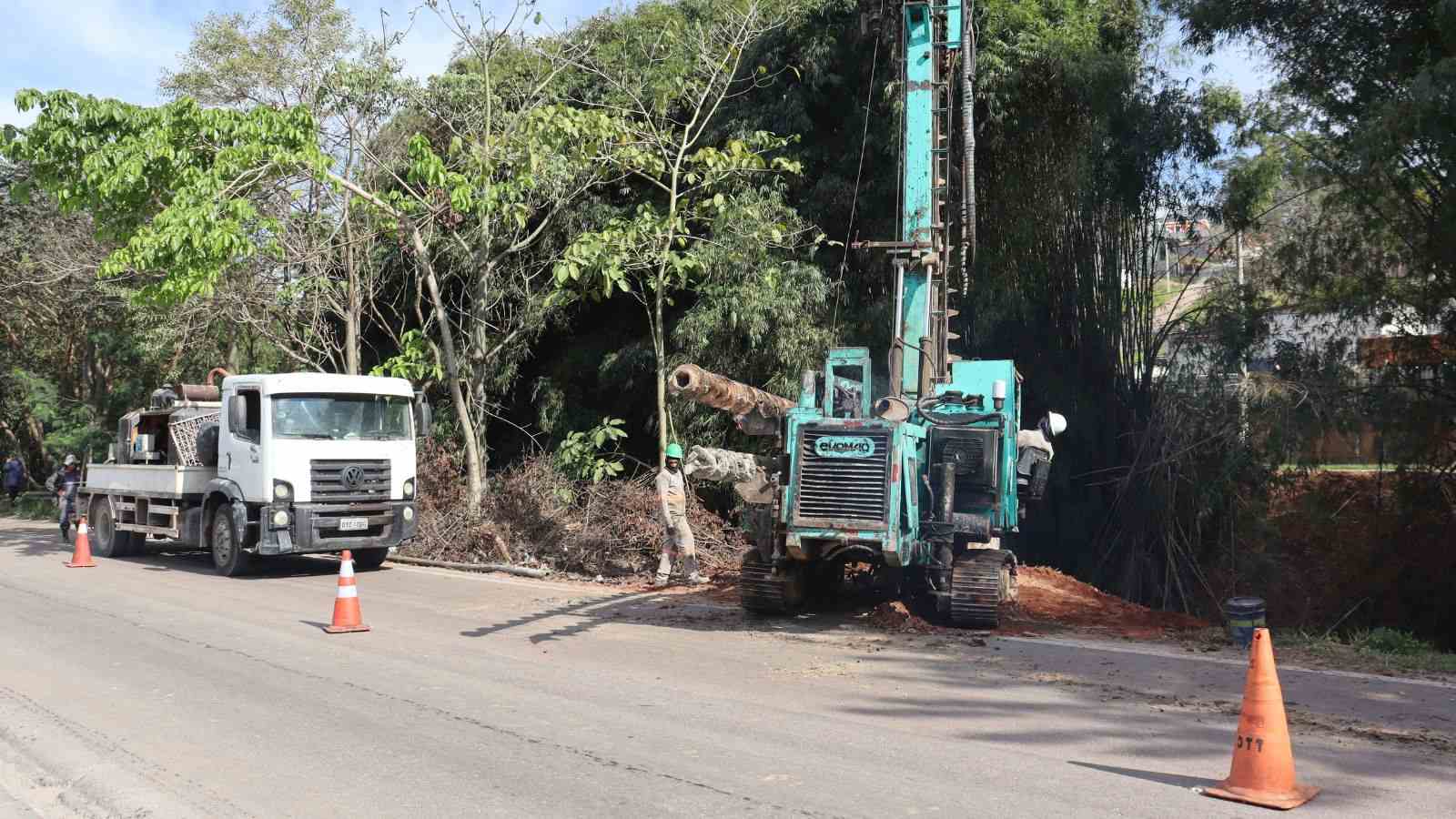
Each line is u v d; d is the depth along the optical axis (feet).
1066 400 62.13
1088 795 17.92
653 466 69.41
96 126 56.90
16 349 115.03
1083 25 58.80
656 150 66.08
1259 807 17.31
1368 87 53.62
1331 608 57.67
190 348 89.35
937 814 16.92
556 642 33.24
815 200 62.54
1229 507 57.93
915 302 39.37
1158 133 57.06
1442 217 49.57
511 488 59.06
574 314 73.97
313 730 22.31
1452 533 58.13
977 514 37.29
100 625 36.11
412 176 59.41
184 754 20.51
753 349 60.29
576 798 17.80
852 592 43.93
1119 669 29.32
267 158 59.16
